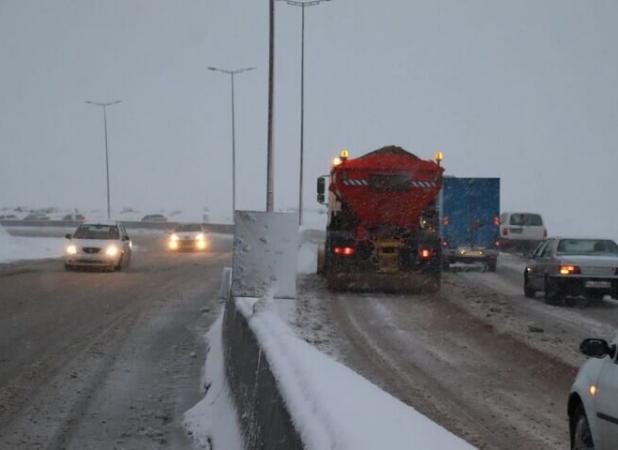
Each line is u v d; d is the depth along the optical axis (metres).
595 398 7.49
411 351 16.06
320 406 5.47
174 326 19.09
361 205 26.59
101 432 10.33
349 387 6.00
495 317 21.19
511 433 10.08
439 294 26.38
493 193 36.75
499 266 40.28
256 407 7.89
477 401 11.80
